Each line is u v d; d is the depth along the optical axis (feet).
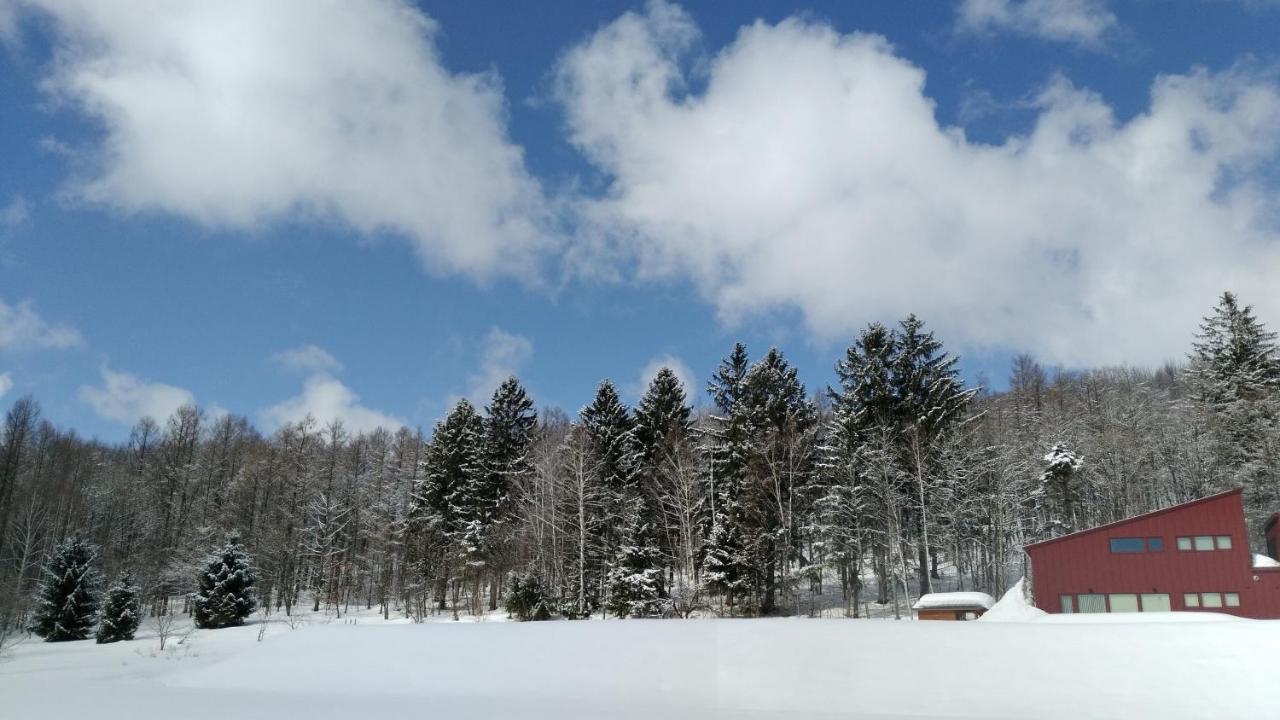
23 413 193.06
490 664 53.01
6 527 173.78
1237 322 165.37
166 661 81.87
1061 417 200.85
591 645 55.06
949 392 147.84
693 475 155.22
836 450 143.13
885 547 139.54
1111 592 98.53
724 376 171.73
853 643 50.67
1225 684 40.14
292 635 64.59
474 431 178.91
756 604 130.52
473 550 151.53
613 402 176.35
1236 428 151.43
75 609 128.77
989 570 147.74
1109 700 39.45
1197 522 97.40
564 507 150.20
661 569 128.88
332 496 195.11
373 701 46.65
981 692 41.65
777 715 39.70
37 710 46.83
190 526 189.98
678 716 39.70
